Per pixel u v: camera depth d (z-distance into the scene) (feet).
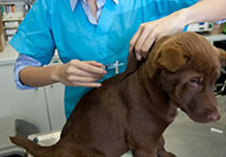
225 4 2.15
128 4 2.48
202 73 1.50
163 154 2.43
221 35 6.26
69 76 1.81
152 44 1.87
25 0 6.62
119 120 1.94
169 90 1.63
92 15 2.43
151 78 1.76
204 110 1.54
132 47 2.01
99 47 2.49
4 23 6.03
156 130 1.92
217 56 1.58
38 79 2.20
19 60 2.56
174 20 1.95
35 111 5.82
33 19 2.52
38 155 2.15
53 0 2.45
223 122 3.25
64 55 2.60
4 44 5.77
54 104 5.92
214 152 2.69
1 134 4.27
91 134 1.99
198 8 2.08
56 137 3.07
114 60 2.58
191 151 2.72
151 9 2.59
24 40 2.53
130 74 2.03
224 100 3.81
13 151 3.44
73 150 2.01
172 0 2.51
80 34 2.46
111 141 1.98
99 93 2.07
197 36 1.60
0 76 5.18
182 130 3.13
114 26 2.47
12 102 5.54
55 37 2.55
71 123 2.17
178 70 1.52
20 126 5.39
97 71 1.81
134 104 1.88
